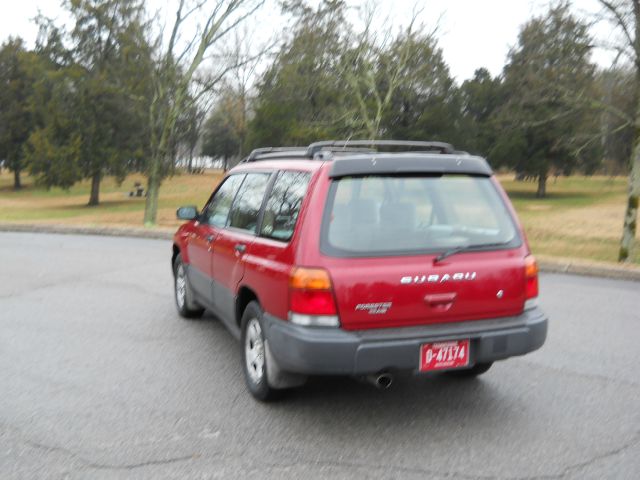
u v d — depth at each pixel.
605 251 20.91
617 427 4.49
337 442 4.24
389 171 4.44
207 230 6.37
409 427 4.49
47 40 48.09
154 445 4.20
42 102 52.47
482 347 4.34
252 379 5.00
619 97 16.81
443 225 4.50
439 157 4.63
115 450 4.12
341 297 4.12
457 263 4.36
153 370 5.73
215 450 4.12
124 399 5.03
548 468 3.88
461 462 3.96
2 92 67.69
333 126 29.67
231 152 99.88
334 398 5.04
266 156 6.05
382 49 28.80
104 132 52.12
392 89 28.98
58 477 3.77
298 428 4.47
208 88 26.75
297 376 4.68
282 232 4.59
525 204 53.06
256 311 4.82
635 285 9.95
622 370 5.75
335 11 28.28
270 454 4.07
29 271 10.98
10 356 6.14
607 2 14.60
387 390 5.23
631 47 14.80
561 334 6.98
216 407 4.86
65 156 51.44
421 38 28.95
